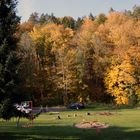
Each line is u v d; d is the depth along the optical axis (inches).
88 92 3619.6
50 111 2746.1
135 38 3722.9
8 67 1106.1
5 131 1390.3
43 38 3944.4
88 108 3122.5
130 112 2434.8
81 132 1358.3
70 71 3563.0
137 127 1507.1
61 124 1672.0
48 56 3789.4
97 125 1562.5
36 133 1327.5
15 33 1294.3
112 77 3516.2
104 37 3941.9
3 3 1151.0
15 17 1175.0
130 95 3442.4
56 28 4443.9
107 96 3646.7
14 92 1122.7
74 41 4005.9
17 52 1181.1
